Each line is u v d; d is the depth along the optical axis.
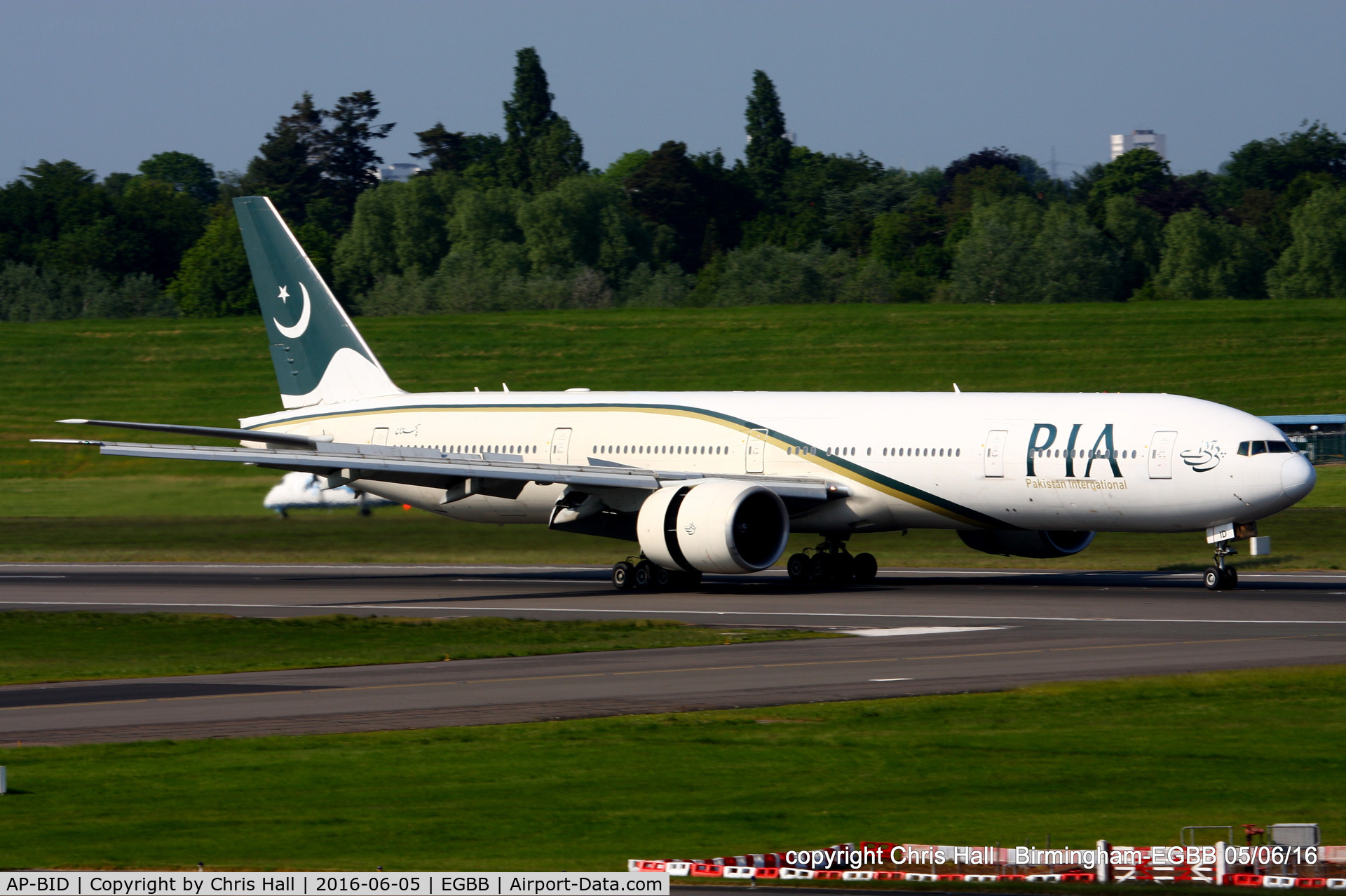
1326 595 126.44
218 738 68.31
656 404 152.62
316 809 53.91
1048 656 91.81
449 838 49.88
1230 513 125.12
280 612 129.25
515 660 95.56
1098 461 128.12
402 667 93.62
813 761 61.41
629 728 69.31
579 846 48.78
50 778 59.53
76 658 103.50
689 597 136.25
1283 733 66.69
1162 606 119.12
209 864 47.00
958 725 69.44
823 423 142.75
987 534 143.88
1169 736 66.25
